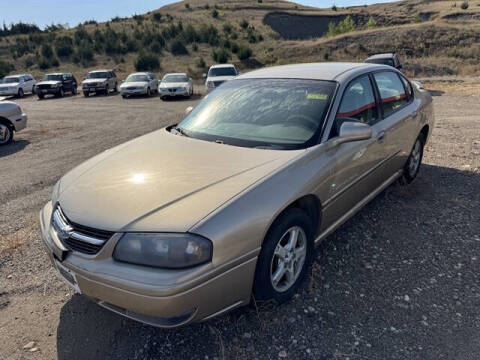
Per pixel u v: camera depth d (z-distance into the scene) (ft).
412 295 9.49
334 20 240.94
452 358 7.63
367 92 12.41
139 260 7.13
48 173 22.38
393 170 14.25
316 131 10.04
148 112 50.98
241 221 7.52
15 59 161.68
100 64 155.02
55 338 8.70
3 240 13.58
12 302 10.07
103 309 9.60
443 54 111.04
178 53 163.43
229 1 329.93
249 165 8.86
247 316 8.98
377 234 12.46
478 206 14.24
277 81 12.19
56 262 8.40
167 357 7.98
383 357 7.72
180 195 7.86
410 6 262.67
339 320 8.76
